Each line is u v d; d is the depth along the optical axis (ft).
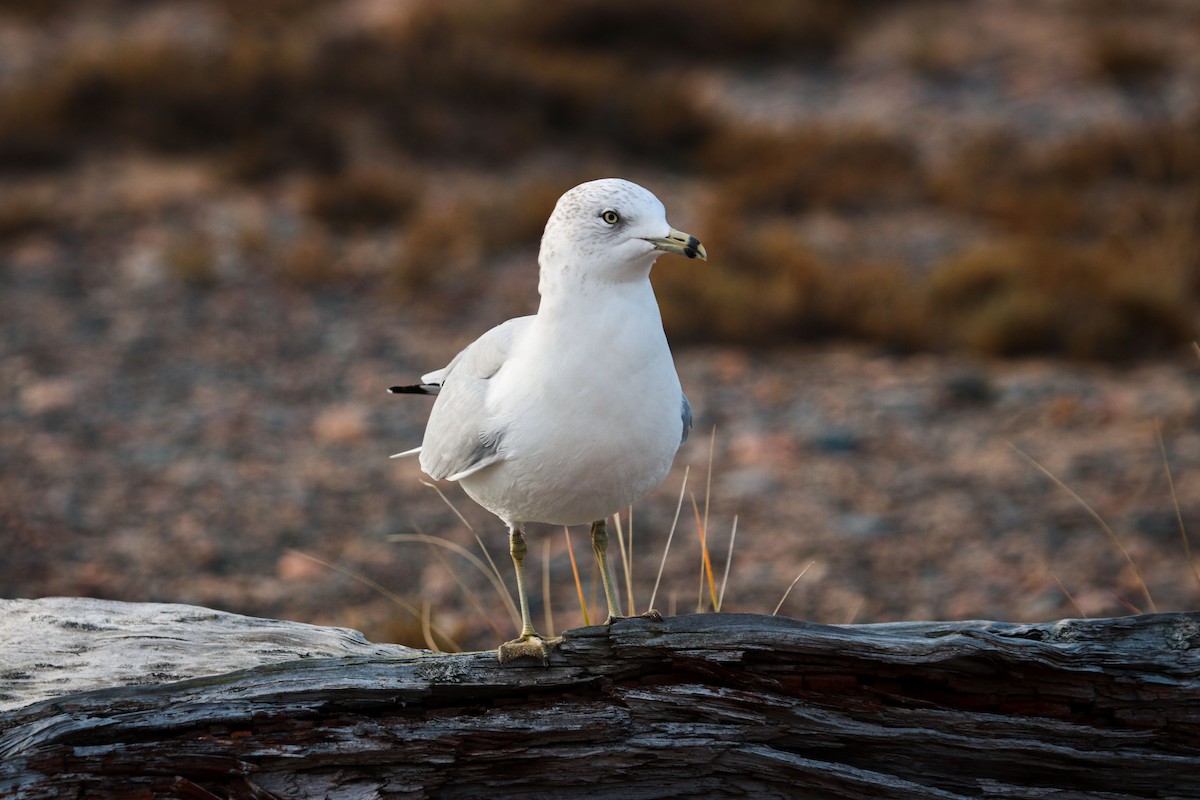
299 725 17.35
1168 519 38.22
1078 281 57.52
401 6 100.48
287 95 78.84
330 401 49.16
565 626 32.53
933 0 115.14
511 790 17.63
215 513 39.65
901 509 40.06
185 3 107.76
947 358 54.95
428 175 76.18
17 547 36.76
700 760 17.51
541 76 84.17
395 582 35.70
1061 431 45.68
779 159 78.18
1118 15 107.96
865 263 62.03
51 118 75.97
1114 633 17.67
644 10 102.17
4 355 51.62
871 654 17.54
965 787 17.61
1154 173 75.31
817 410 48.34
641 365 17.71
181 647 21.08
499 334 19.57
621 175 77.97
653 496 41.34
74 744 17.04
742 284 58.44
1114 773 17.38
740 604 34.01
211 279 60.70
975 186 75.25
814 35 104.32
